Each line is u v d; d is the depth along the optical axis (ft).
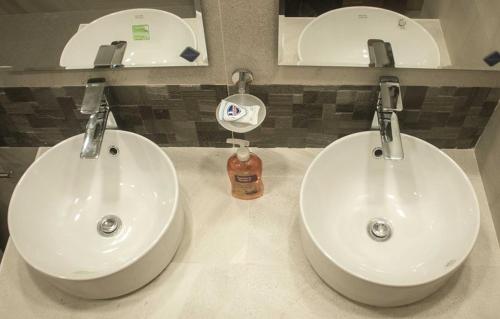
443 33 3.36
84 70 3.63
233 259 3.51
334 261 2.89
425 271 3.22
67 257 3.52
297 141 4.16
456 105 3.75
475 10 3.24
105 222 3.77
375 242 3.56
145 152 3.78
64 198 3.85
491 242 3.52
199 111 3.93
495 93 3.62
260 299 3.31
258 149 4.23
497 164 3.65
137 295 3.35
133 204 3.84
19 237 3.28
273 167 4.07
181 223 3.50
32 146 4.47
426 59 3.46
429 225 3.56
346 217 3.69
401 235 3.59
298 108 3.83
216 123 4.03
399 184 3.79
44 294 3.40
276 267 3.46
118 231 3.73
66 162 3.85
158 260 3.23
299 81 3.60
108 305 3.31
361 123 3.95
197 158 4.19
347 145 3.65
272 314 3.23
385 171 3.81
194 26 3.29
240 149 3.51
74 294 3.26
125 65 3.53
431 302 3.23
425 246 3.44
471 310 3.18
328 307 3.25
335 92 3.67
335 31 3.35
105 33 3.45
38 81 3.76
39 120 4.15
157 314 3.26
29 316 3.30
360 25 3.34
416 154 3.67
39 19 3.39
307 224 3.13
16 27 3.40
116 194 3.90
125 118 4.04
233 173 3.64
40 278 3.48
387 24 3.35
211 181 4.00
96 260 3.54
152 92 3.78
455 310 3.19
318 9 3.20
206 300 3.32
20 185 3.51
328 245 3.38
